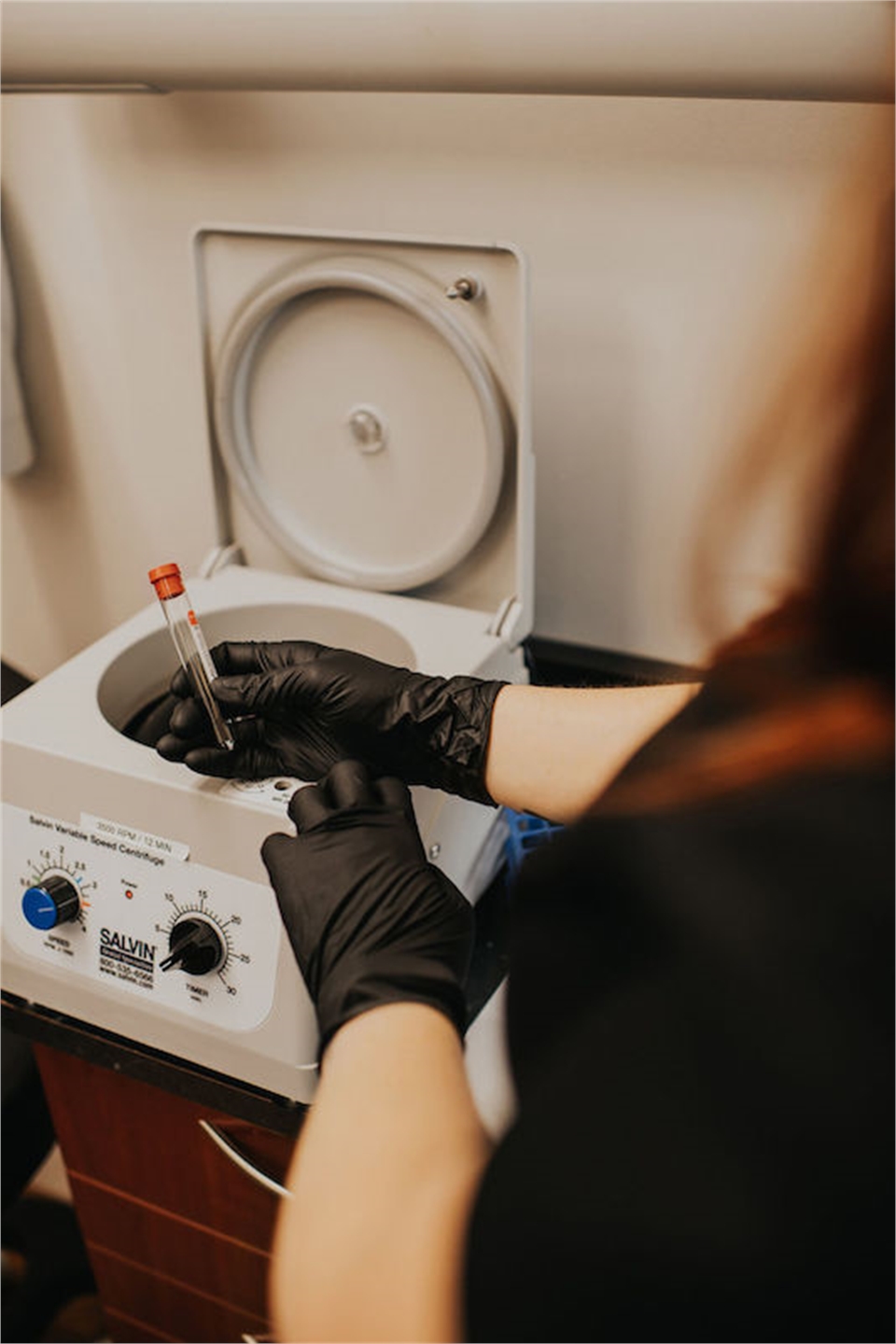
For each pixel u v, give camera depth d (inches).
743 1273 17.7
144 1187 47.0
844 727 20.4
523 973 23.4
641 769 23.2
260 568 51.6
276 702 39.2
